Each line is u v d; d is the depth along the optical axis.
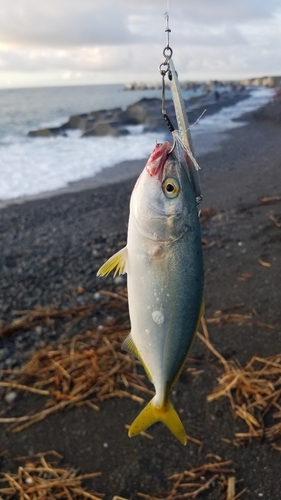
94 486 0.67
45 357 0.92
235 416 0.76
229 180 2.31
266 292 1.08
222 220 1.59
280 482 0.65
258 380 0.81
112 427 0.77
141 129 4.56
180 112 0.40
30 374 0.88
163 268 0.41
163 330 0.43
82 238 1.56
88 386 0.84
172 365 0.44
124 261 0.44
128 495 0.65
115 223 1.73
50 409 0.80
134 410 0.79
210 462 0.69
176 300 0.42
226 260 1.26
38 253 1.44
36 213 1.91
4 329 1.00
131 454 0.72
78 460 0.71
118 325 1.01
